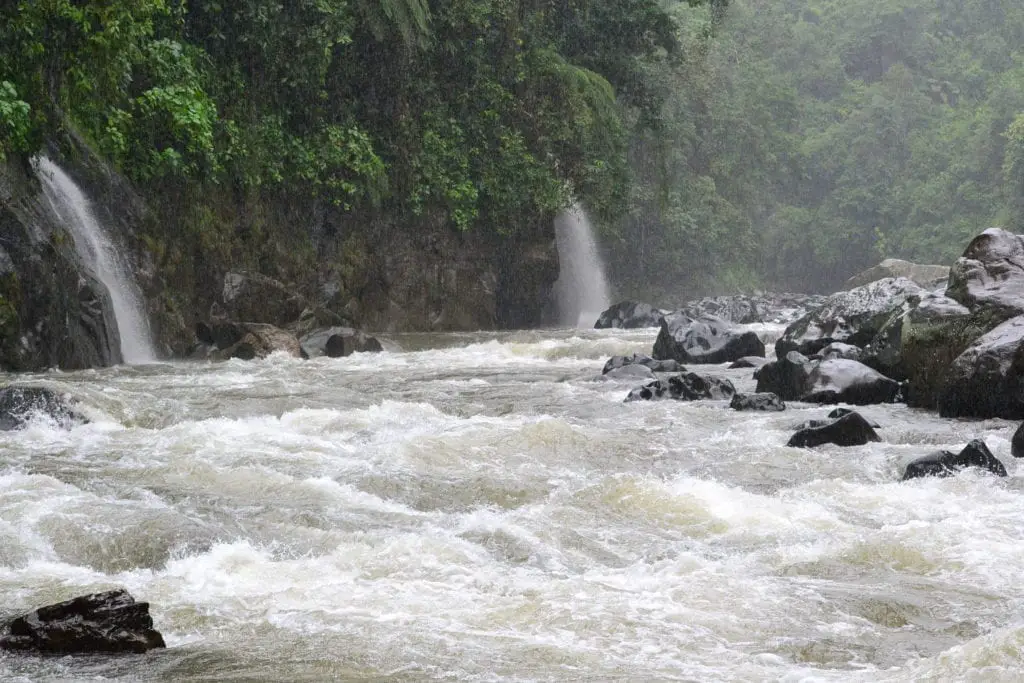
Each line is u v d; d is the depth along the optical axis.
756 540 7.13
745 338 19.33
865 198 73.44
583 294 40.06
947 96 83.31
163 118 21.36
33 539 6.70
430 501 8.09
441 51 30.14
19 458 9.12
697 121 58.12
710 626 5.36
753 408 12.60
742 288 57.53
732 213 57.62
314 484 8.30
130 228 20.92
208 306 23.25
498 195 31.19
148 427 11.32
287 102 26.38
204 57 23.64
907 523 7.46
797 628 5.37
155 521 6.98
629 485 8.26
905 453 9.88
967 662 4.66
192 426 10.75
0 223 16.11
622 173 34.25
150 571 6.32
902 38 85.19
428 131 29.44
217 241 23.66
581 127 32.62
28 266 16.23
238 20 24.53
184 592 5.87
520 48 32.22
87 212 19.69
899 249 72.88
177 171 22.17
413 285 29.70
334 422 11.13
